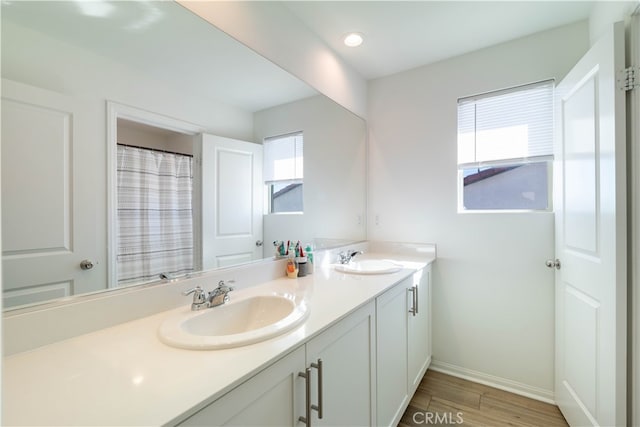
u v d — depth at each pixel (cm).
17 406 60
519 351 201
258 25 151
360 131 249
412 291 184
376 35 194
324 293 137
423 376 217
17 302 80
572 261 163
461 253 220
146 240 111
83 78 92
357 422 123
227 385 67
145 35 108
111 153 100
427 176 233
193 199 129
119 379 69
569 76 165
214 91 135
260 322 125
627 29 129
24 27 80
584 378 152
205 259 133
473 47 209
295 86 179
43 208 84
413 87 238
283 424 85
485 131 213
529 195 204
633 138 124
